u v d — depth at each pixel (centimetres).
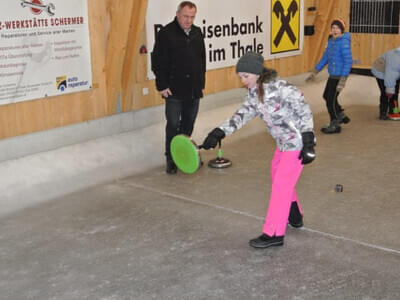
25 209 491
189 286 356
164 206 494
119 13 621
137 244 419
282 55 909
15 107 578
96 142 648
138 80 701
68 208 493
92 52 641
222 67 805
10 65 561
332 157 624
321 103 898
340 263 382
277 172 394
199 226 450
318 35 952
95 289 355
